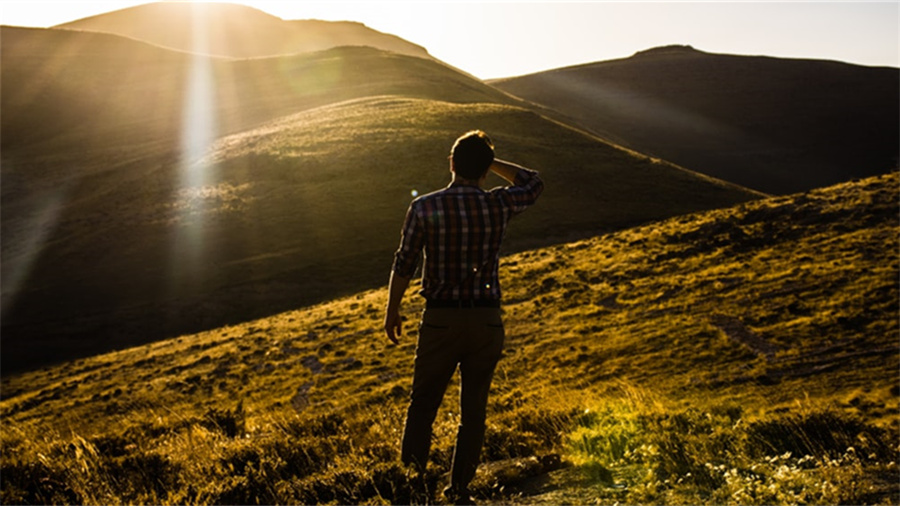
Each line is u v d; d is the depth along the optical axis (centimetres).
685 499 452
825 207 4278
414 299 4475
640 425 639
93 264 7419
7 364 5866
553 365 2839
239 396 3250
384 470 489
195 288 6769
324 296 6462
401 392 2858
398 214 7862
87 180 10750
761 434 623
